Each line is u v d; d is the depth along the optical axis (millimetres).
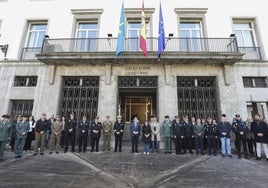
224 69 10734
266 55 11234
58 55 10438
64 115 10711
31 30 12633
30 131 9188
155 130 8922
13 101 11258
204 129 8531
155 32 11695
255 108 10680
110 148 9500
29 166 5938
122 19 10688
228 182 4613
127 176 5070
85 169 5656
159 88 10664
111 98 10617
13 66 11508
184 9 11969
